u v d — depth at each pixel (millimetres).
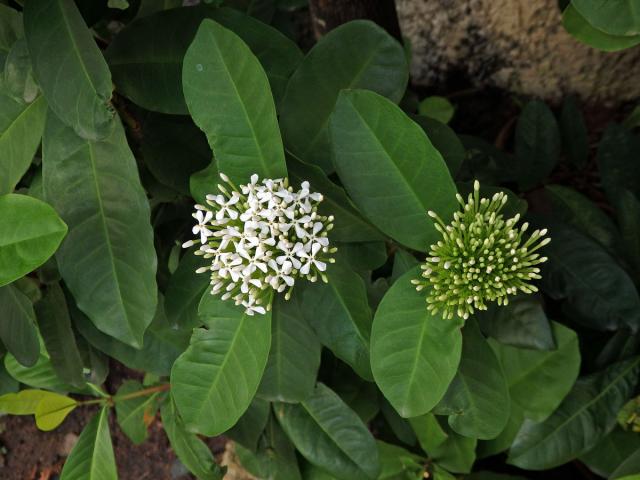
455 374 370
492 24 697
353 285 387
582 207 577
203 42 341
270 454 540
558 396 501
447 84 773
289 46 415
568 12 383
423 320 358
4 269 327
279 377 427
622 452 531
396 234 363
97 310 404
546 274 501
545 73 715
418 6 718
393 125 344
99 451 500
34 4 348
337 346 398
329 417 495
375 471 495
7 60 374
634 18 340
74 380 491
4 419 727
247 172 355
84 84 342
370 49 390
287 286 402
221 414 376
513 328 449
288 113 396
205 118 348
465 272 347
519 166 624
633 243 542
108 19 452
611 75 696
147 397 554
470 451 531
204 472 500
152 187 508
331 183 370
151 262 394
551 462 514
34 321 442
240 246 341
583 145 651
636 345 515
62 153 382
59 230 331
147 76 402
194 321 421
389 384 360
